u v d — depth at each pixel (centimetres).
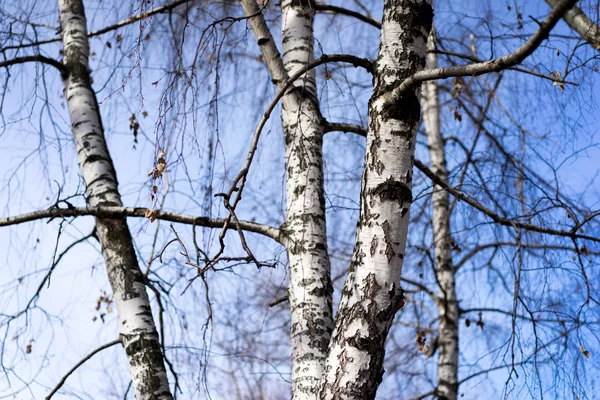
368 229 322
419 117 338
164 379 446
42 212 486
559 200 503
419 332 667
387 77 339
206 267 348
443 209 754
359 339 308
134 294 468
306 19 491
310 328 398
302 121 452
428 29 351
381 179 326
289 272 422
